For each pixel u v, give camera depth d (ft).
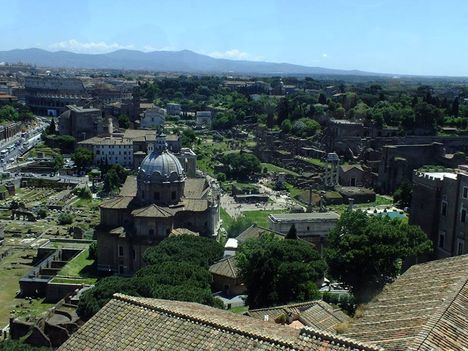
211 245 485.97
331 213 633.20
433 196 442.09
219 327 157.38
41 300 514.68
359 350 136.77
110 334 166.40
